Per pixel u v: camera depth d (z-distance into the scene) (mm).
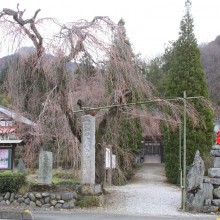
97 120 10828
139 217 7941
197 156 9203
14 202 9078
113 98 9781
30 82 9070
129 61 9359
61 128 9406
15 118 9320
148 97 10227
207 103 12469
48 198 8953
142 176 19266
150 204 9867
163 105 10656
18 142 10430
